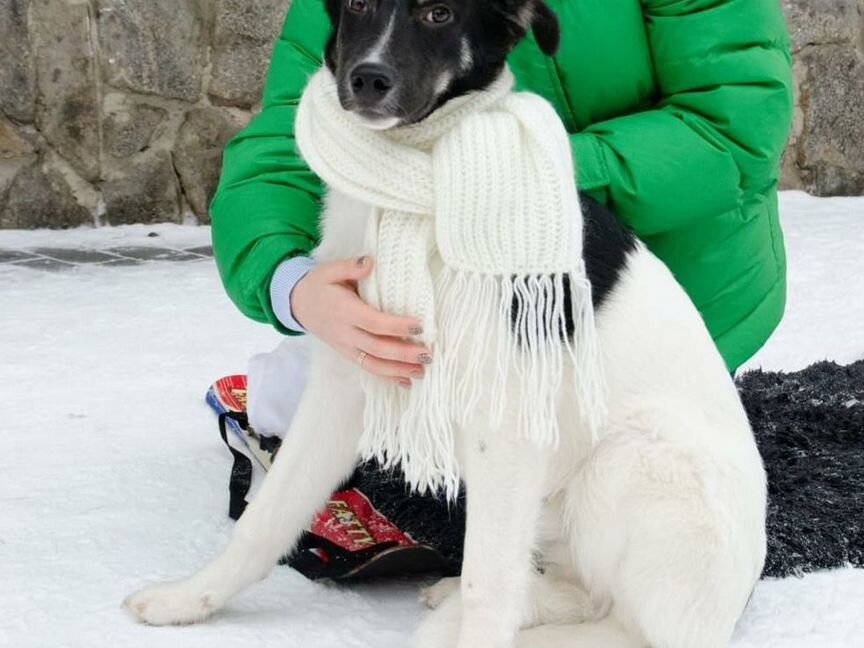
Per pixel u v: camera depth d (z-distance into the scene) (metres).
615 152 2.36
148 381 3.63
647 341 2.15
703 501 2.03
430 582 2.43
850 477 2.92
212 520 2.62
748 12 2.47
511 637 2.01
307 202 2.45
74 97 5.59
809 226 5.94
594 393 2.03
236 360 3.87
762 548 2.16
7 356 3.84
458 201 1.91
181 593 2.17
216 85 5.78
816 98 6.58
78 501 2.71
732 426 2.21
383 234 1.99
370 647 2.10
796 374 3.63
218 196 2.50
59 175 5.67
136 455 3.00
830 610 2.30
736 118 2.43
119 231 5.71
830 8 6.48
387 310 2.01
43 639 2.08
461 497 2.59
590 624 2.15
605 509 2.11
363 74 1.91
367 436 2.13
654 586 2.05
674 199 2.38
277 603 2.29
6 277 4.90
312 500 2.23
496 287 1.94
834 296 4.74
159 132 5.76
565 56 2.50
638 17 2.53
